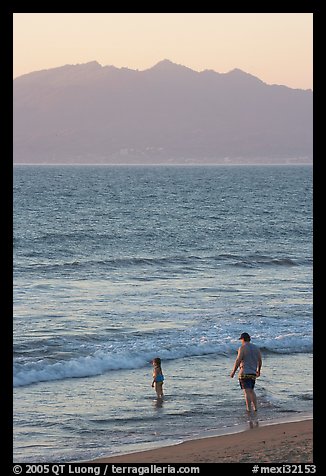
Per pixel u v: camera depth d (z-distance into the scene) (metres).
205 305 28.14
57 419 14.56
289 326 24.19
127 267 39.94
